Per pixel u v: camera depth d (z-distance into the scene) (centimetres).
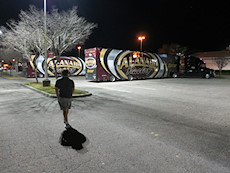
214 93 1182
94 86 1548
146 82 1978
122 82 1969
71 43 2012
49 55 1302
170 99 954
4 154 353
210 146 395
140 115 639
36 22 1633
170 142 414
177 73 2809
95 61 1845
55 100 894
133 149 378
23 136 444
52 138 432
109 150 373
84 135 452
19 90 1264
